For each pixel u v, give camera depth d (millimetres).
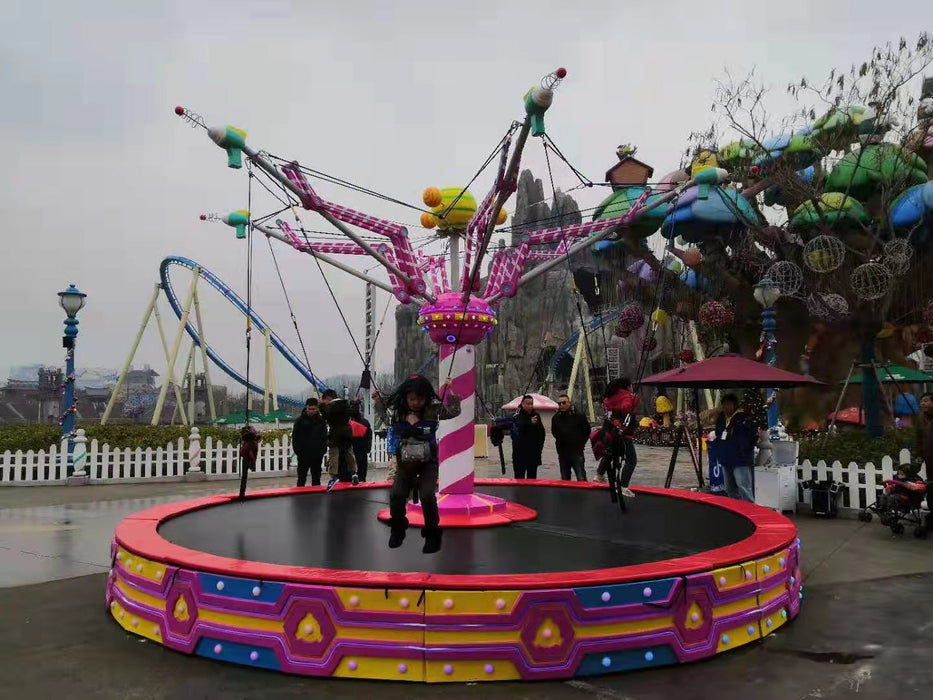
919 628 5605
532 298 92188
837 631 5559
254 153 6742
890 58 16984
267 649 4746
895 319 17031
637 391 11344
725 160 18219
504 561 5629
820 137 17688
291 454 19672
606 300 20953
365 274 8508
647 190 8398
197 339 50969
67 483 16734
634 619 4711
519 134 6359
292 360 52562
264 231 8578
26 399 111312
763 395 14617
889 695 4238
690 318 20906
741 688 4387
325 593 4645
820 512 11359
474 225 8141
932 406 9664
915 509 9789
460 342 7840
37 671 4715
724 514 7953
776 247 18172
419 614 4547
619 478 8188
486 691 4375
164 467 18141
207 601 5000
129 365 39094
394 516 5332
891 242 15406
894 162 16688
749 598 5320
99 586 7059
